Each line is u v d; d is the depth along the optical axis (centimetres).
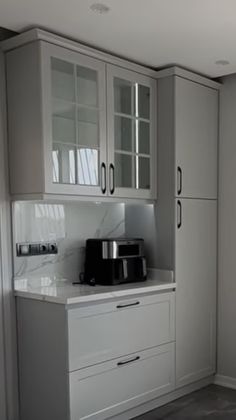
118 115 293
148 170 316
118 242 297
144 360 288
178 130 313
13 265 270
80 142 271
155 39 264
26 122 256
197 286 331
